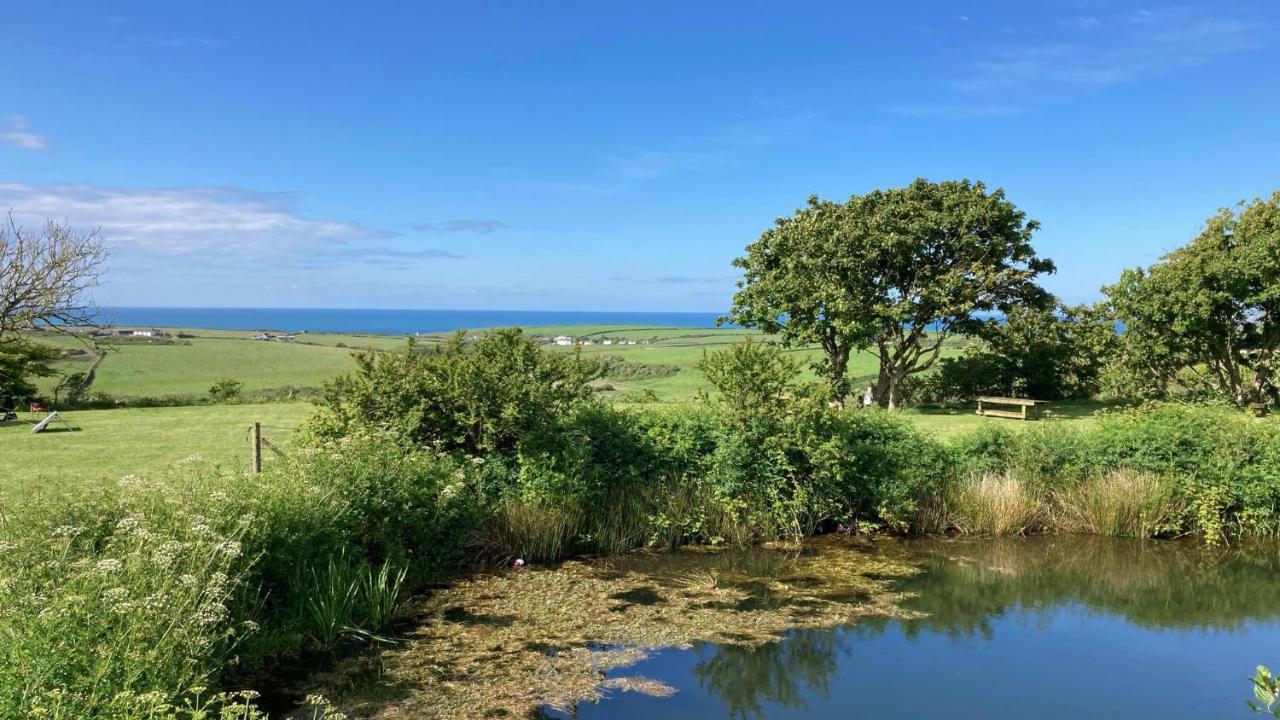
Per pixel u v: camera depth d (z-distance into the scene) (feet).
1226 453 43.14
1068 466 44.75
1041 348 87.81
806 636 27.50
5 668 15.38
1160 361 81.15
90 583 18.24
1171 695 23.15
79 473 40.29
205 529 21.56
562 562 36.04
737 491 40.34
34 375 98.78
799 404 40.93
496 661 24.52
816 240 81.92
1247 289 70.03
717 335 383.24
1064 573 36.19
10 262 79.00
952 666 25.02
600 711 21.21
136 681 16.70
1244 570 37.11
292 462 31.42
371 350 39.06
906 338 88.94
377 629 26.91
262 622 24.36
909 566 36.63
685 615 29.32
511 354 38.24
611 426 40.32
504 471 37.35
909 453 43.47
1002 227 83.71
